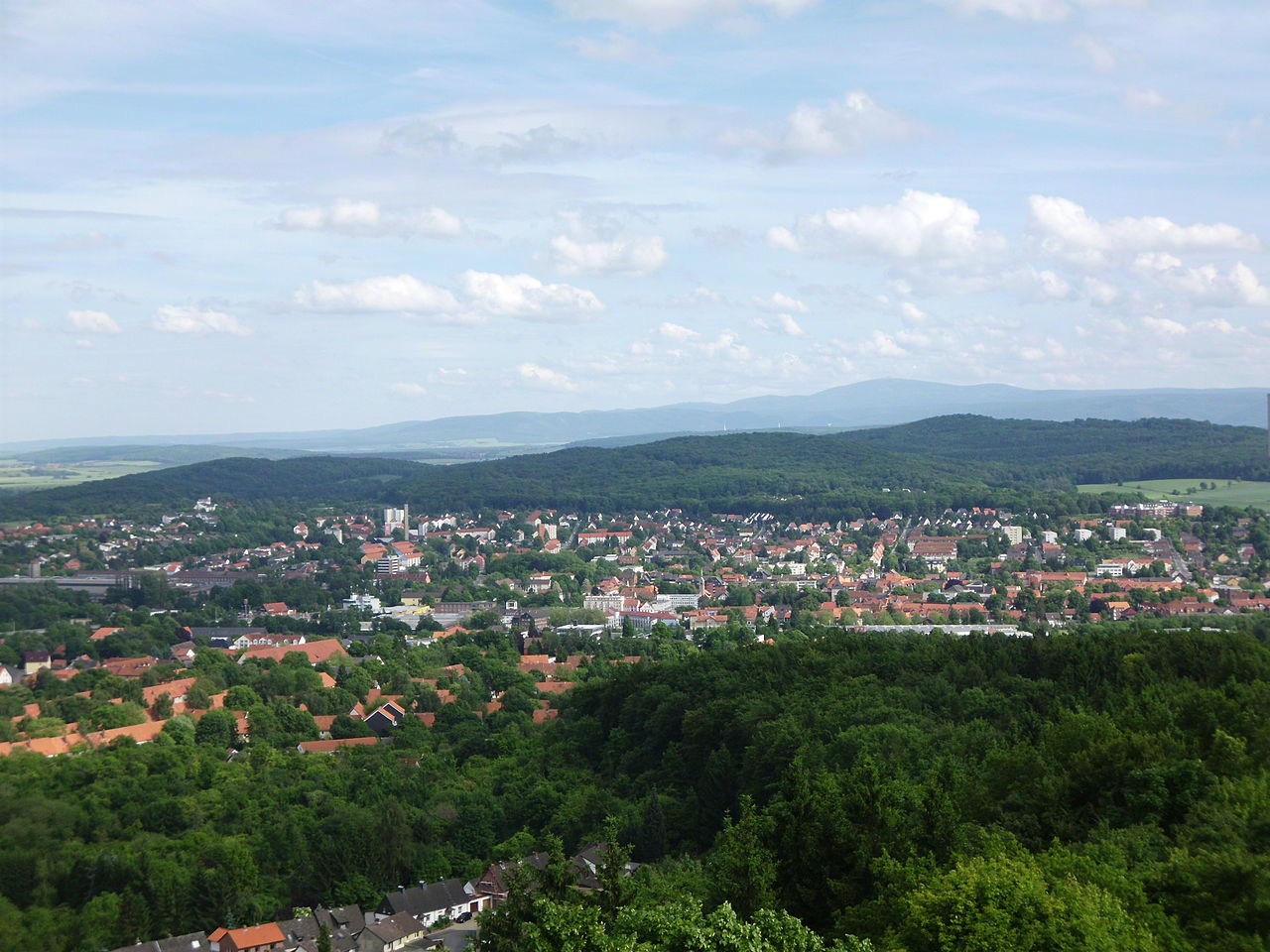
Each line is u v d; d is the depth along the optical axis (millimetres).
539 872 112812
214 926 175750
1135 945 82250
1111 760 124812
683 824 188625
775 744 179000
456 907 186750
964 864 96125
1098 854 101312
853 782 123562
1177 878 93312
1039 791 125250
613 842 111500
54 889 176750
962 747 163875
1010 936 82375
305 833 197625
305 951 169000
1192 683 176500
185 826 199250
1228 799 108312
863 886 112375
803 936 90688
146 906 172250
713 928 88625
